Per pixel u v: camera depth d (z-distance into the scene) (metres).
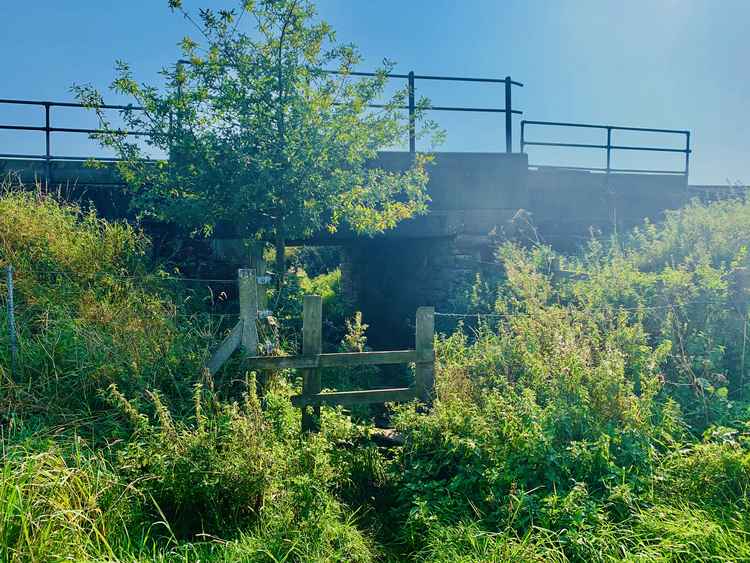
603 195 12.59
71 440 4.51
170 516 4.05
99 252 7.09
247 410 4.65
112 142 7.96
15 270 6.36
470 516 4.29
